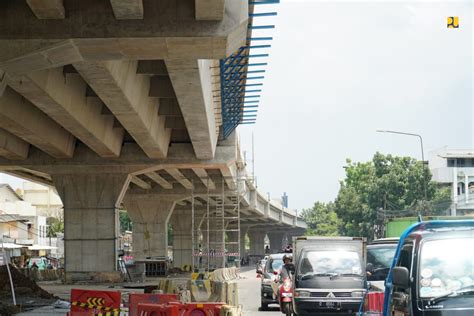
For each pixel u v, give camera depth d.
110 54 27.69
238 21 26.42
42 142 55.38
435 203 100.44
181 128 58.38
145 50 27.42
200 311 24.06
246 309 41.78
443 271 14.07
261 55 39.00
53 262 122.19
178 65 32.91
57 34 26.27
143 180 94.81
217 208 103.44
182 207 137.12
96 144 55.88
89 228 67.25
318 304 28.12
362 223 127.06
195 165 65.81
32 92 36.28
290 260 33.75
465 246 14.27
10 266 46.78
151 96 45.34
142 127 47.41
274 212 170.75
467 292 13.84
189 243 137.62
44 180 81.81
